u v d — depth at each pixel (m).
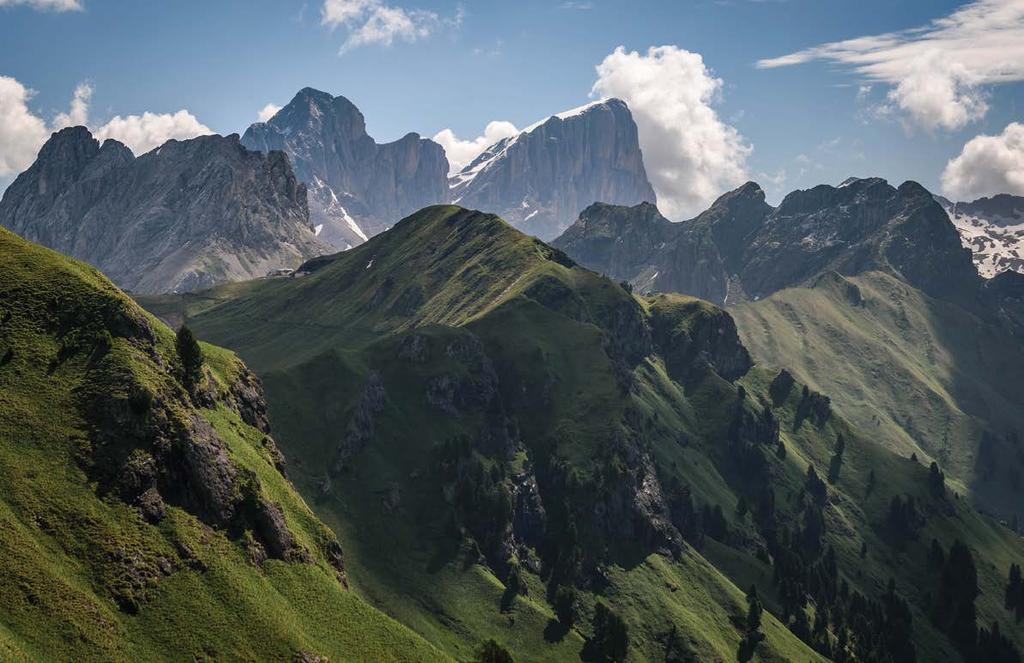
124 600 158.88
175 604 163.62
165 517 175.62
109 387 181.88
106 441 176.12
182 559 171.00
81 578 157.38
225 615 166.50
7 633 140.00
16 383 179.38
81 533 163.12
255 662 161.50
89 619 150.88
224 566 175.38
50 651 142.38
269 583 181.25
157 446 180.62
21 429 172.38
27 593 148.50
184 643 158.25
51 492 165.75
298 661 165.12
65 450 172.50
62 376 183.38
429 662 184.00
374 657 178.38
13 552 152.75
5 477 164.25
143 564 165.12
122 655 149.75
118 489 172.62
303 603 182.50
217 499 185.25
